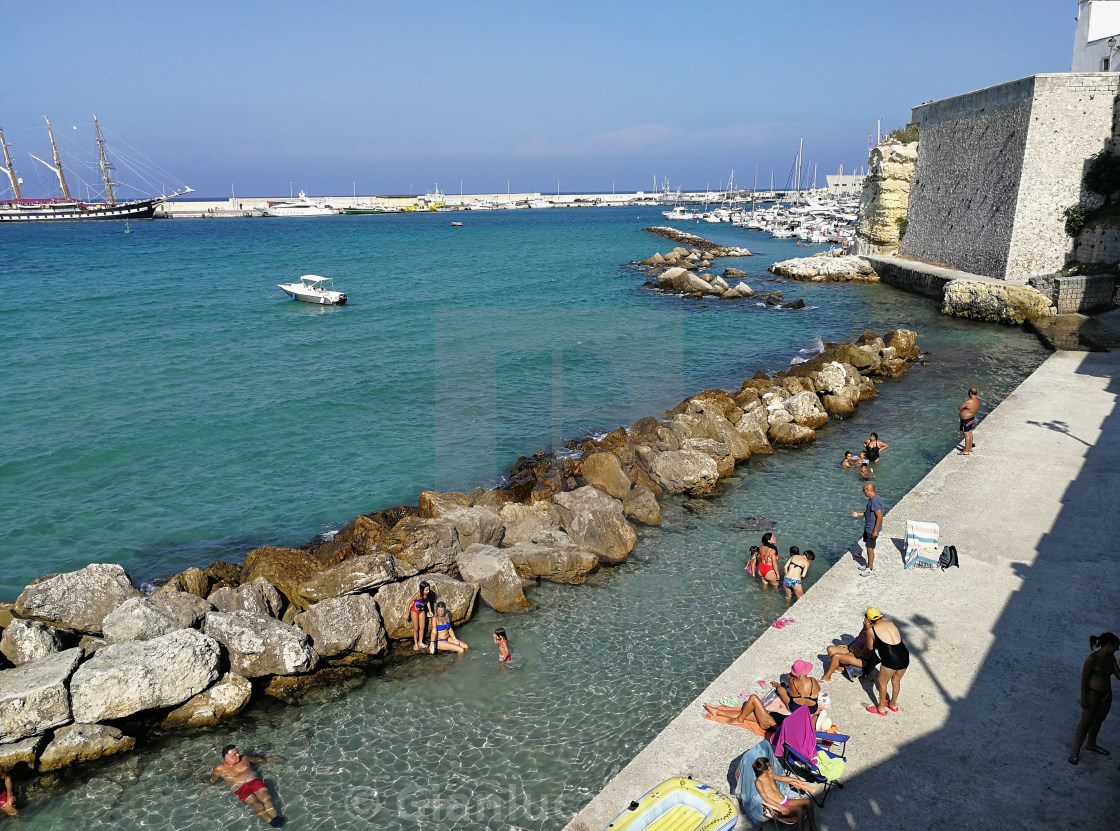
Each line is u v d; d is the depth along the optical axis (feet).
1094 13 162.91
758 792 27.20
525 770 33.55
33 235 476.95
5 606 46.78
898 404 89.81
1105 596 41.83
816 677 35.96
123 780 35.01
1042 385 85.92
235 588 47.39
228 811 32.71
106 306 181.88
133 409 97.96
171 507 69.00
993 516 52.42
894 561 47.39
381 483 73.97
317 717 38.78
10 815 33.17
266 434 88.28
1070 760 29.73
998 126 150.00
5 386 108.99
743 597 47.42
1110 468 60.18
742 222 462.60
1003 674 35.47
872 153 214.90
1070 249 138.41
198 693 39.58
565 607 45.27
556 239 398.42
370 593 46.70
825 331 137.49
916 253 193.77
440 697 39.40
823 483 66.85
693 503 62.69
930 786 28.68
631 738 35.14
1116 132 131.64
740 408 80.48
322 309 176.55
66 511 68.33
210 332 149.59
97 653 39.40
